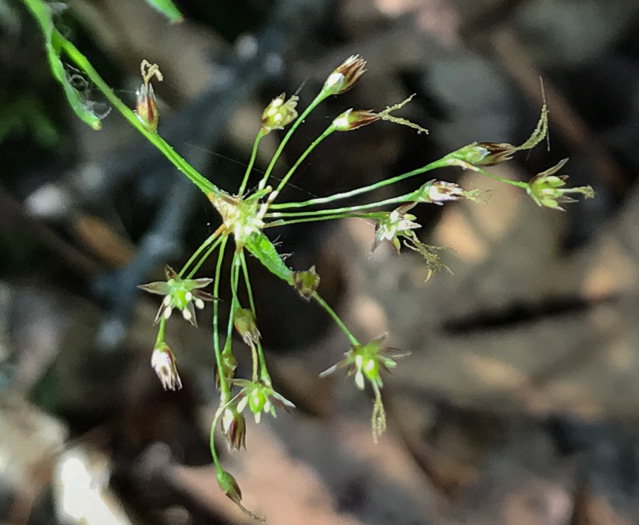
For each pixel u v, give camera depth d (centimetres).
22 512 11
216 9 12
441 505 11
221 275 11
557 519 11
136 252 11
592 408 11
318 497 11
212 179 11
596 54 13
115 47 11
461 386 11
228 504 11
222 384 5
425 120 13
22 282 11
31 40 10
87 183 11
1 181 11
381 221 5
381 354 5
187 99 11
